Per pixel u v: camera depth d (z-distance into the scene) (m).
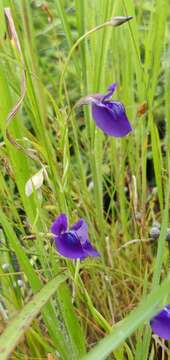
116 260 0.28
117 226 0.30
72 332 0.21
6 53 0.23
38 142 0.24
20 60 0.20
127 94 0.29
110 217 0.33
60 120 0.23
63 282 0.21
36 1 0.30
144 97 0.27
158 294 0.15
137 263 0.28
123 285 0.27
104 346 0.15
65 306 0.21
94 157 0.25
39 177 0.21
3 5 0.23
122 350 0.22
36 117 0.21
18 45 0.20
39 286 0.21
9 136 0.20
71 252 0.20
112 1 0.25
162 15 0.26
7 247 0.25
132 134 0.28
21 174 0.21
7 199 0.25
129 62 0.28
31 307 0.17
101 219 0.27
